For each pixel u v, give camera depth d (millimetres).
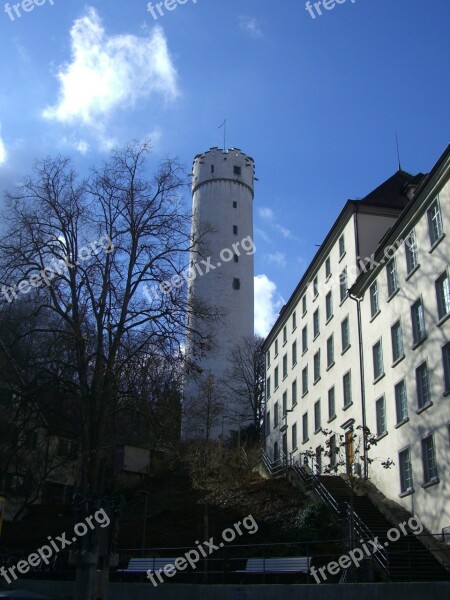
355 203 38188
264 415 56406
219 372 60594
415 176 40531
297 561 21531
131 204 24312
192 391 47969
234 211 68312
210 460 40281
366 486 30375
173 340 22828
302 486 32812
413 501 27016
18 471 28547
